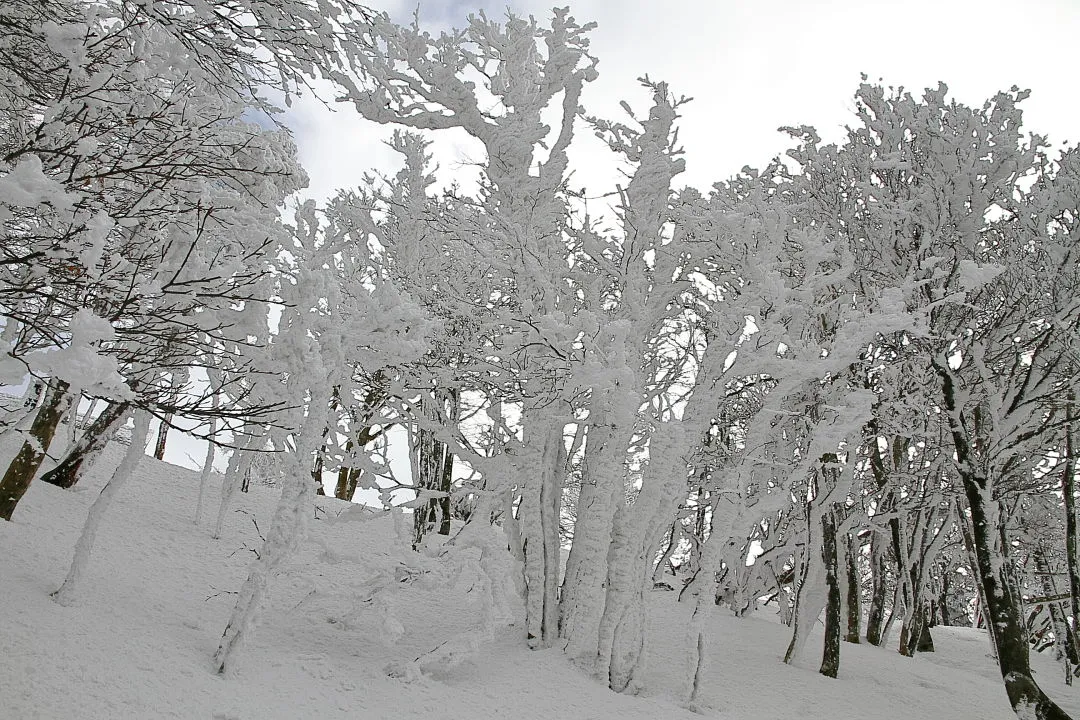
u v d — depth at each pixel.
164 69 6.49
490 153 10.28
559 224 10.56
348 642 8.16
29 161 3.76
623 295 10.02
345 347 7.29
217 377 6.74
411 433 10.71
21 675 4.60
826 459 12.14
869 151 12.52
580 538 9.38
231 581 9.44
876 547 17.19
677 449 9.06
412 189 13.37
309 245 9.17
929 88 12.10
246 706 5.34
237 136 7.14
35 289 4.39
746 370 9.24
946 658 17.25
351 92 9.96
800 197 12.75
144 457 15.62
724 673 10.34
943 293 10.41
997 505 10.35
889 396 11.73
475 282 11.06
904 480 13.56
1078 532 13.23
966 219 11.38
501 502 9.41
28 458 9.06
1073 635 16.31
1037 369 11.49
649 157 10.08
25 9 5.28
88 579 7.35
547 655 8.53
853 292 12.16
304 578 7.24
